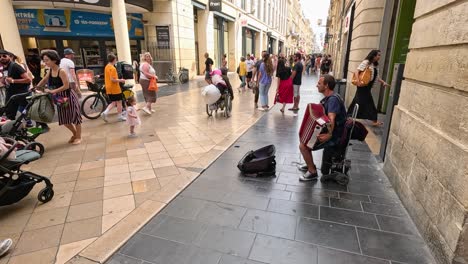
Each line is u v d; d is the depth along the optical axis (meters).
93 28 13.88
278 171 3.98
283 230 2.64
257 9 32.34
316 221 2.78
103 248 2.40
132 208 3.03
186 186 3.52
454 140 2.15
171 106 8.84
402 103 3.43
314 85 16.02
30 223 2.77
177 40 15.36
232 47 24.91
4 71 6.73
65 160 4.41
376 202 3.13
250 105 9.24
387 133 4.14
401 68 3.86
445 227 2.14
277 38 45.38
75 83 6.57
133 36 14.97
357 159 4.40
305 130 3.48
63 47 13.57
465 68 2.04
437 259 2.22
